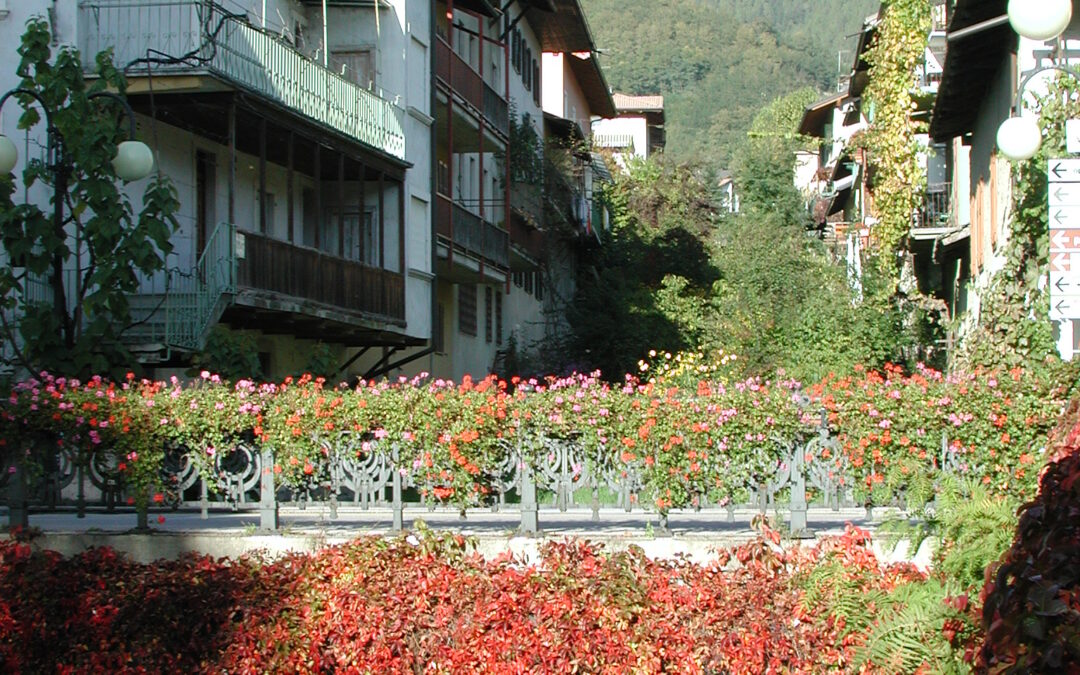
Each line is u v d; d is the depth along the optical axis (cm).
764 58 13450
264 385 1102
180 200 2105
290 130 2133
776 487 984
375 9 2686
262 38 2059
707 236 5841
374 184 2695
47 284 1809
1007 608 454
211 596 809
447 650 762
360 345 2725
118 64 1947
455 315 3506
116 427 1018
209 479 1031
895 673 644
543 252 4378
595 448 994
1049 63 1852
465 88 3219
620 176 6028
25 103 1686
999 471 957
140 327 1873
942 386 983
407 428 1013
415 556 834
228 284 1884
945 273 3441
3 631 828
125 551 1004
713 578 771
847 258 4656
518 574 792
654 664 724
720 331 3800
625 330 4059
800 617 724
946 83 2414
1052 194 1166
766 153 5872
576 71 5844
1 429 1022
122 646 808
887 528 780
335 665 777
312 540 983
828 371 3212
